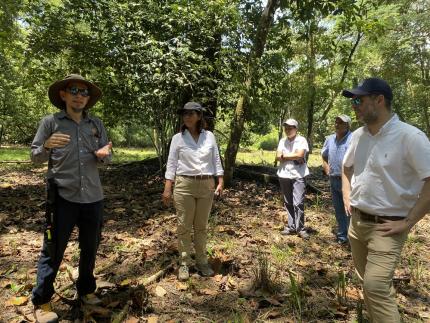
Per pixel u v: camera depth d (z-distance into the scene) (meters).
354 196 3.05
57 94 3.32
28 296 3.77
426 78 17.34
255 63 8.59
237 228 6.18
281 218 6.94
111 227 6.07
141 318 3.50
